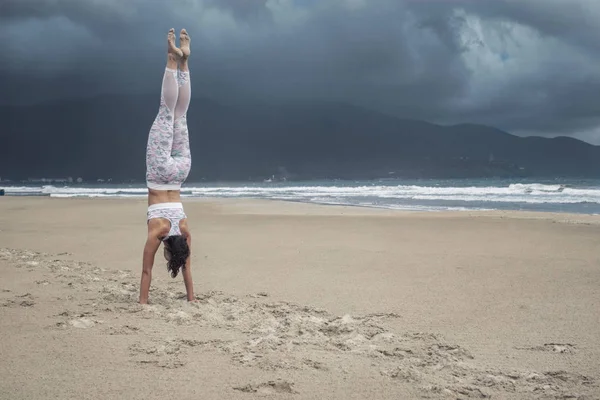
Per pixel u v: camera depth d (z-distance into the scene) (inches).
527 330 217.3
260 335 196.7
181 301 255.4
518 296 278.8
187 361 162.6
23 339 179.0
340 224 675.4
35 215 855.1
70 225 682.2
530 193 1595.7
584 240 505.7
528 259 398.3
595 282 313.6
